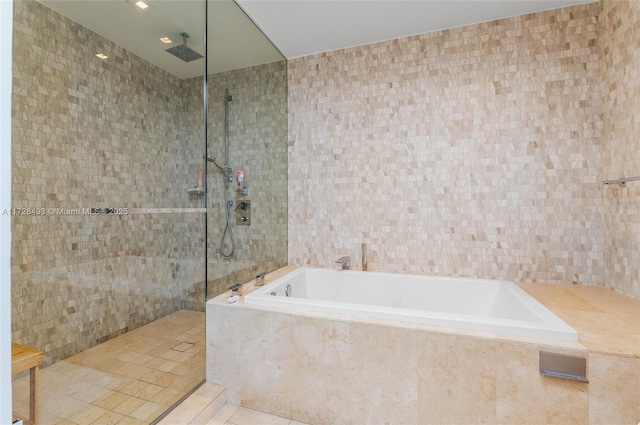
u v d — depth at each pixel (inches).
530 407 51.7
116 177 87.4
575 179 80.0
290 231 109.5
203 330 82.2
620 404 47.5
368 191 99.4
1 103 19.2
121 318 85.4
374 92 98.2
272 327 67.8
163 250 99.7
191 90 98.7
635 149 65.2
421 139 93.1
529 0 77.7
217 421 65.5
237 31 92.5
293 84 108.6
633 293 68.1
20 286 62.2
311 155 106.3
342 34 93.7
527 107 83.3
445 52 90.5
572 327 55.0
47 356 65.1
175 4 86.0
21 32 65.4
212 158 94.0
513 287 79.1
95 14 80.4
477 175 87.9
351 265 101.8
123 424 59.6
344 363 62.3
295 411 66.1
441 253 92.0
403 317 60.9
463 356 54.9
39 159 67.8
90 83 81.1
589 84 78.5
